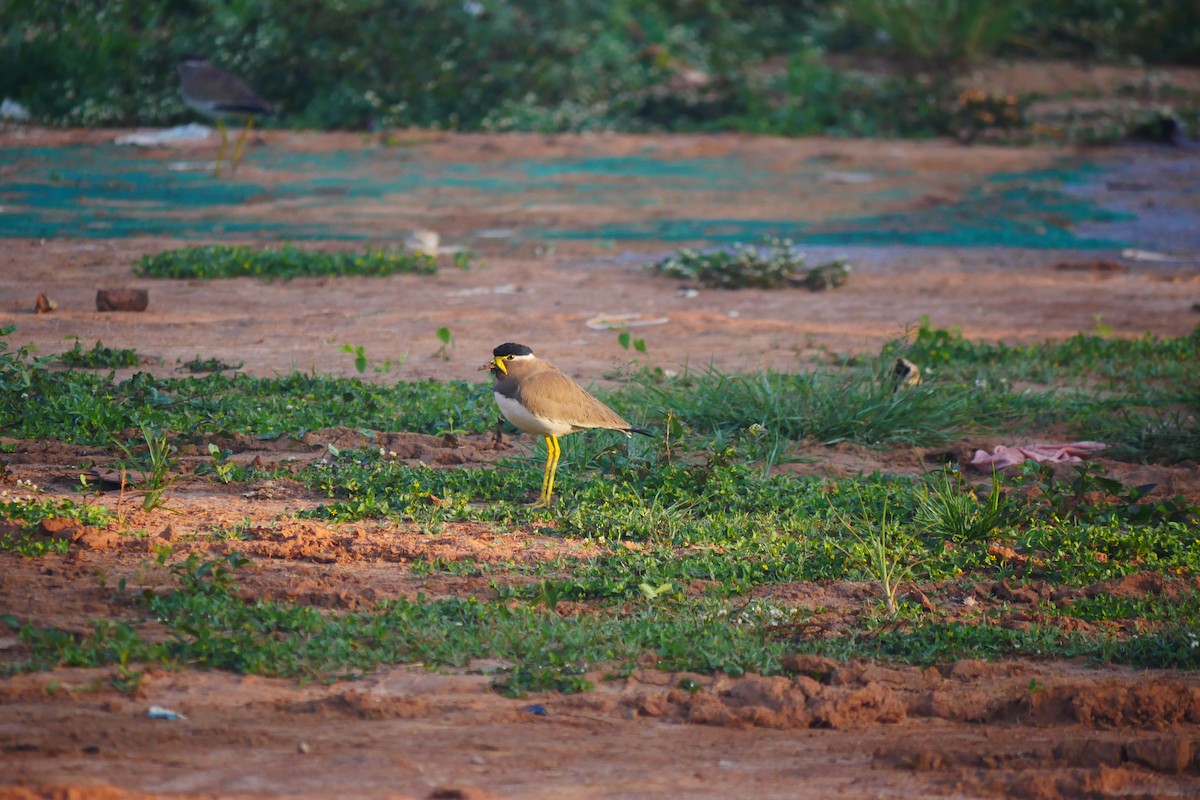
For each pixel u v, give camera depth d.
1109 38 56.34
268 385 16.17
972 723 8.19
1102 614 10.11
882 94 46.84
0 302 20.94
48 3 42.56
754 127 44.72
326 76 43.00
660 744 7.50
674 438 13.59
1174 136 43.69
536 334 20.33
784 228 30.69
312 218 29.77
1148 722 8.20
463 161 38.09
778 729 7.91
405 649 8.54
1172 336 21.73
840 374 17.59
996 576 11.05
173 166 35.16
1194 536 12.03
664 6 54.81
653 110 45.47
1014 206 33.88
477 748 7.21
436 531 11.30
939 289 25.09
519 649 8.70
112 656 8.05
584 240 28.77
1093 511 12.63
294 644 8.39
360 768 6.78
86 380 15.52
